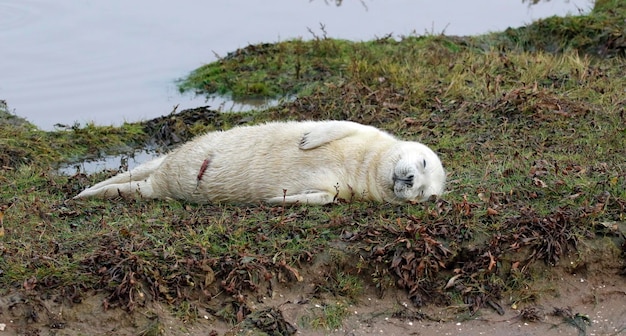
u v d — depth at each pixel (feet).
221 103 83.82
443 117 73.20
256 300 48.88
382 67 84.43
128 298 47.09
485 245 52.03
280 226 52.49
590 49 93.20
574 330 48.83
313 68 89.56
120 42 97.45
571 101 72.95
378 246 51.16
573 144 65.77
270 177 56.85
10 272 47.75
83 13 106.42
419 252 51.19
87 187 62.18
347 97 77.56
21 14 104.99
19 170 64.54
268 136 58.13
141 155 73.26
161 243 50.44
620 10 99.50
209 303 48.49
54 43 96.53
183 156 59.11
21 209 55.52
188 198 58.90
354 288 50.24
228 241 51.37
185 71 90.58
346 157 56.95
